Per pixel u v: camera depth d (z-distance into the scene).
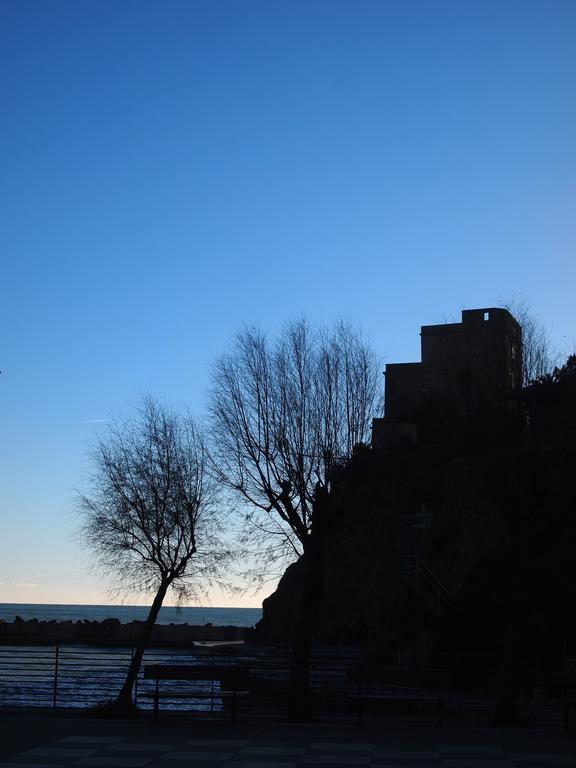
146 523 25.55
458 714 26.22
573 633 32.16
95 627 122.00
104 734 19.36
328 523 24.62
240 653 55.47
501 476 23.86
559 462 23.69
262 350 25.88
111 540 25.83
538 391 24.58
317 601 24.11
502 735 19.59
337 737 19.09
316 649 52.72
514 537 23.81
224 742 18.22
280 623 70.75
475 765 15.56
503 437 24.16
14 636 116.69
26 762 15.73
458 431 26.89
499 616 35.38
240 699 27.28
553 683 23.50
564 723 22.69
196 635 122.25
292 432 24.95
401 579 52.09
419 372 65.69
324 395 25.33
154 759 16.08
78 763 15.62
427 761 15.98
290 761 15.91
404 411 63.28
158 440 26.08
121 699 23.70
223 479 25.44
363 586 56.28
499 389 25.22
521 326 26.05
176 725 21.22
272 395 25.34
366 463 25.58
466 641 36.06
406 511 53.97
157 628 121.62
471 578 37.56
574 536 25.02
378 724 21.86
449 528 47.78
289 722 22.23
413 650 37.00
